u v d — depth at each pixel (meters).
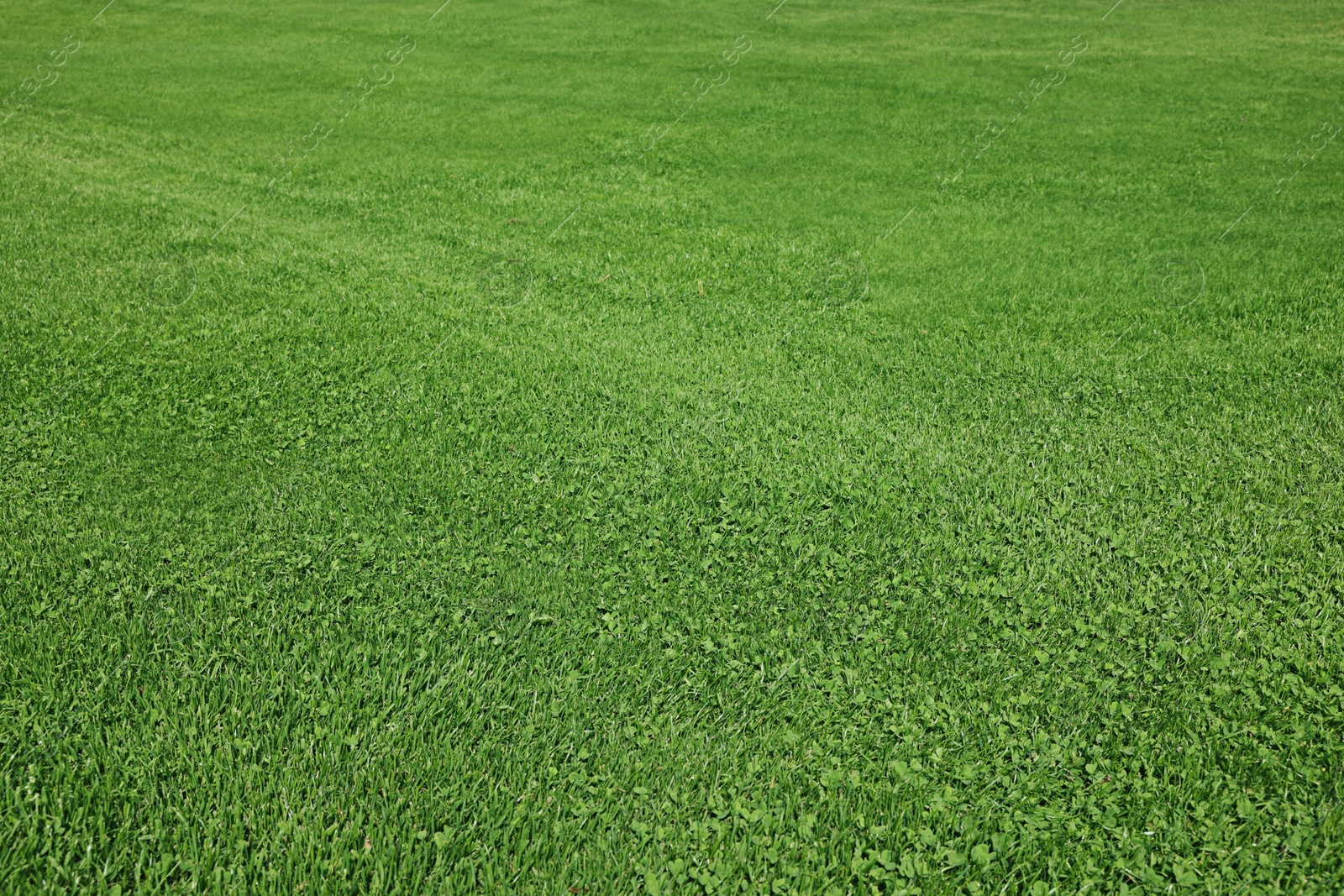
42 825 3.68
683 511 5.89
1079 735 4.30
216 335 8.06
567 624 4.93
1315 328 8.48
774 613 5.06
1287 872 3.65
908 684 4.62
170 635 4.73
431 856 3.69
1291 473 6.26
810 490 6.10
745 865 3.69
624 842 3.78
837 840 3.81
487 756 4.15
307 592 5.07
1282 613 4.98
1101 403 7.26
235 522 5.67
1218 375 7.66
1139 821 3.88
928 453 6.53
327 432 6.73
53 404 6.98
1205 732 4.32
